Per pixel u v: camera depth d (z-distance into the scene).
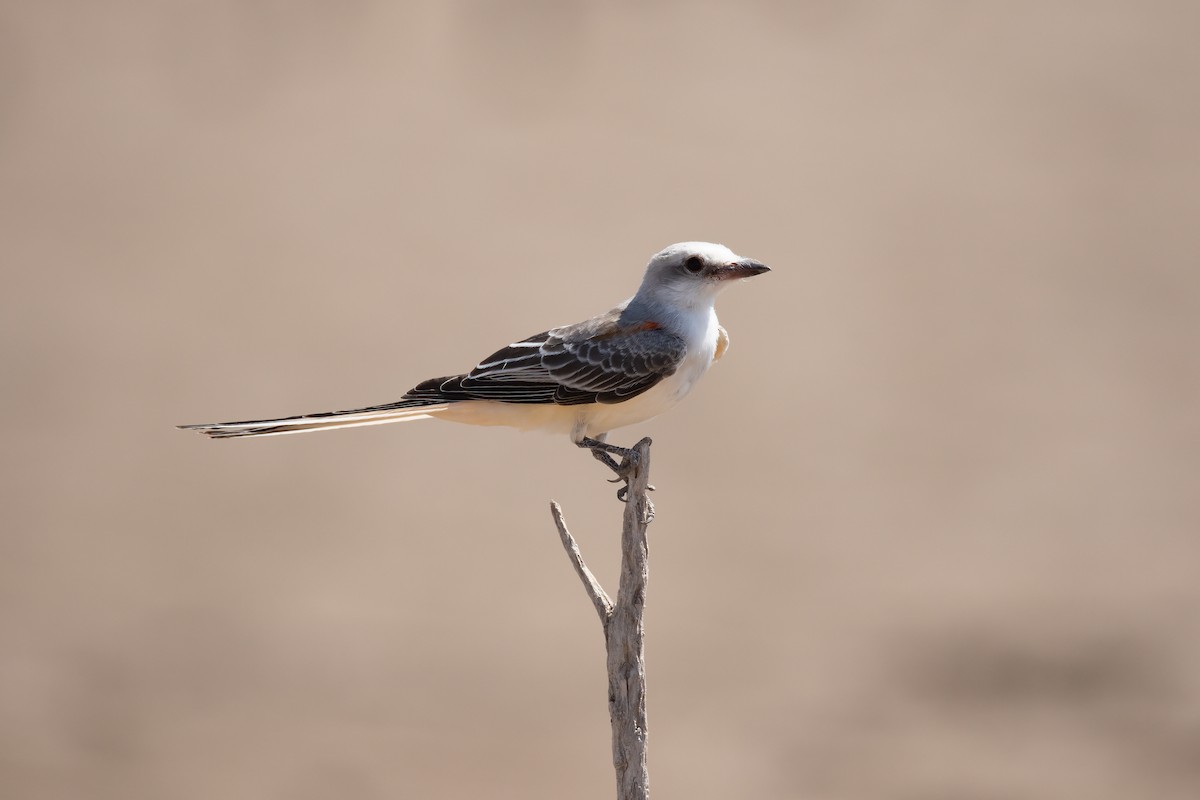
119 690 15.80
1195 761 14.66
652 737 15.01
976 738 15.15
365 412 8.19
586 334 8.51
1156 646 16.91
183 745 14.69
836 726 15.31
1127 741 15.04
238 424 7.81
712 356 8.80
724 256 8.55
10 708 15.27
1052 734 15.19
